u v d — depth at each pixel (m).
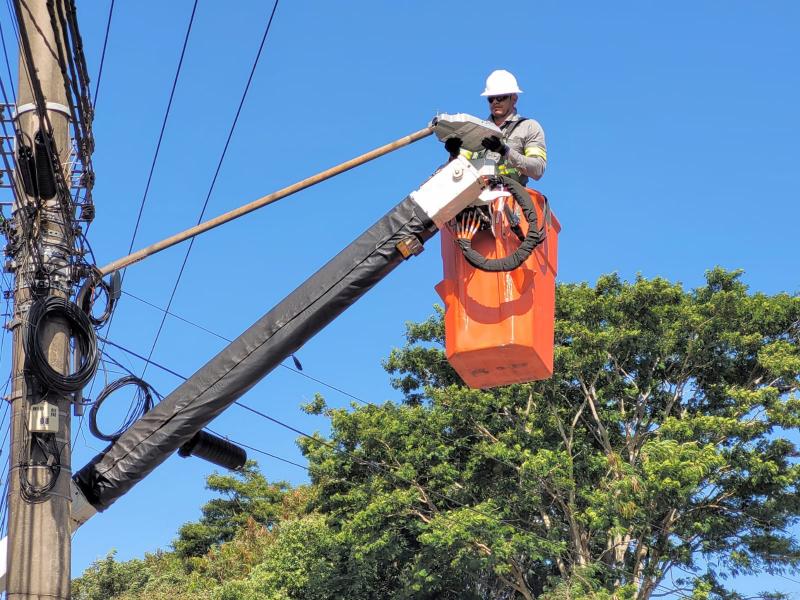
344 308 7.26
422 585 31.89
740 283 33.41
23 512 8.11
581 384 32.25
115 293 9.16
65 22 8.25
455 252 7.60
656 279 31.81
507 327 7.29
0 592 8.40
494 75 8.31
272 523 54.34
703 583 28.77
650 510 28.52
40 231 8.82
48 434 8.30
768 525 30.31
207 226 8.88
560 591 28.14
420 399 35.22
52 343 8.52
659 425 33.12
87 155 9.25
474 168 7.21
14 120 9.21
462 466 32.62
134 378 8.84
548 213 7.74
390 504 30.53
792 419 28.66
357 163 8.20
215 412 7.56
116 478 7.93
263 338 7.31
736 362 33.06
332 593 33.12
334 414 31.73
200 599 34.91
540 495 30.95
